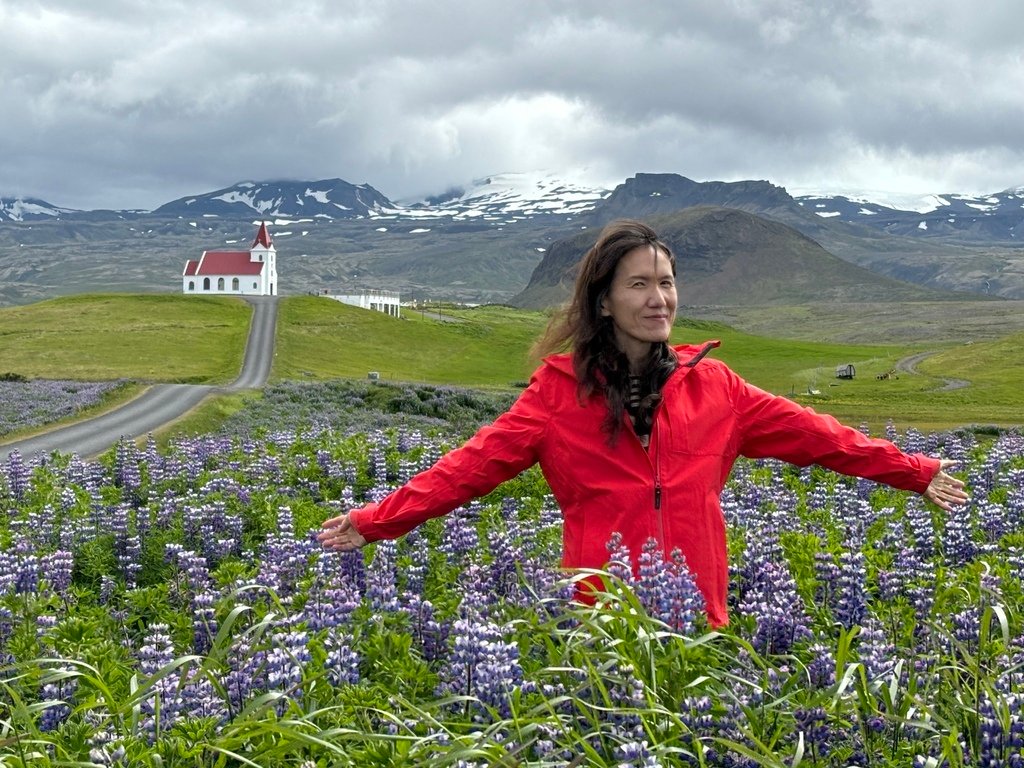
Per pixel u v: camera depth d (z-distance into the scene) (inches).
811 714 225.3
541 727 211.8
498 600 347.9
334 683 276.7
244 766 229.1
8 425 2277.3
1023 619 321.4
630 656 222.8
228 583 447.5
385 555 408.5
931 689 257.4
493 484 299.3
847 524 541.6
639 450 292.2
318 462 987.3
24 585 451.2
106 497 869.2
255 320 7253.9
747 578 364.2
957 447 992.2
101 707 264.4
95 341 6087.6
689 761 213.0
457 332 7755.9
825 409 4116.6
